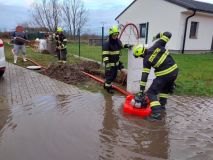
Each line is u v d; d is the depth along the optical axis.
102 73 9.47
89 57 15.48
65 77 8.84
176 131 4.90
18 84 8.11
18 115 5.48
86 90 7.66
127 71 8.08
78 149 4.11
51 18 36.84
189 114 5.83
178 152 4.09
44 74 9.70
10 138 4.44
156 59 5.39
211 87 8.08
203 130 4.96
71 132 4.72
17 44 12.34
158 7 20.55
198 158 3.91
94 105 6.30
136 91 7.42
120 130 4.89
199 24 20.55
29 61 13.14
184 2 20.94
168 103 6.60
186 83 8.40
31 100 6.51
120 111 5.92
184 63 13.41
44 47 17.59
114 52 7.40
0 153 3.97
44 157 3.86
